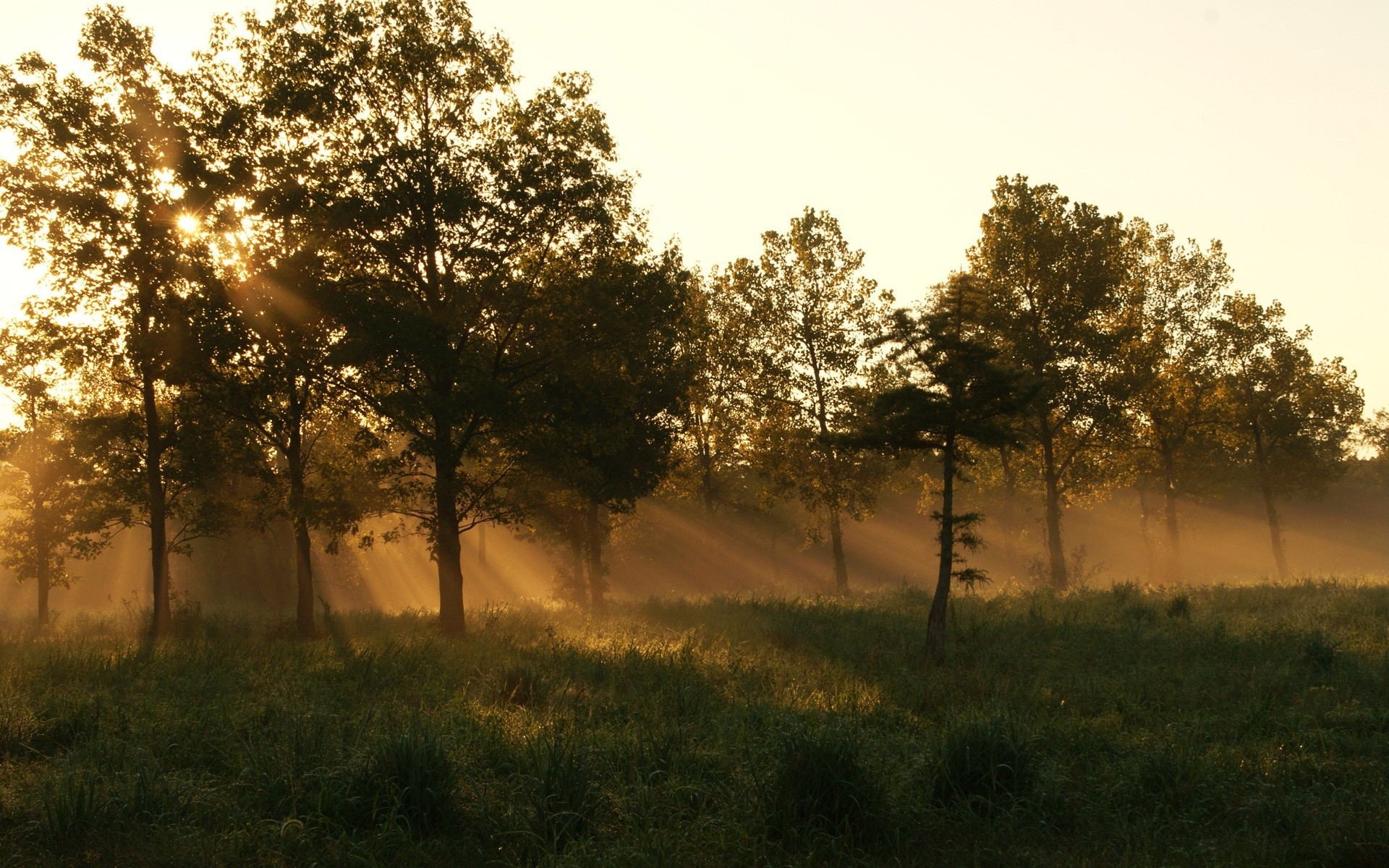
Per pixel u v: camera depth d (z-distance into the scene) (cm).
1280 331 4344
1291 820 693
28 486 3020
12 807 711
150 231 2023
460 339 2103
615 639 1775
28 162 2078
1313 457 4478
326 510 2067
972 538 1617
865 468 3391
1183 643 1585
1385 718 996
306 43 2011
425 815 687
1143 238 3838
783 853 646
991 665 1459
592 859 619
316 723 926
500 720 967
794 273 3453
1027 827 699
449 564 2117
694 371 3338
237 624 2394
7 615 3622
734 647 1656
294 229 2052
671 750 862
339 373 2061
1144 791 775
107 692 1171
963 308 1692
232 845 649
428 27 2089
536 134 2144
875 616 2169
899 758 847
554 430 2214
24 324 2119
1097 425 3425
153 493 2298
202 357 2017
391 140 2080
